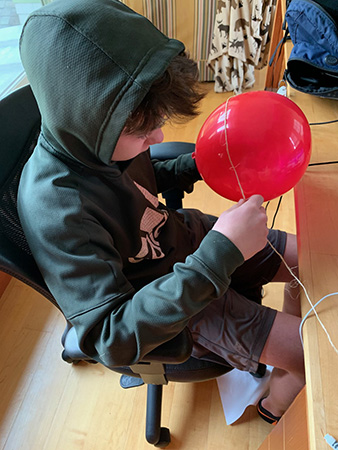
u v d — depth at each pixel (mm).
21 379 1186
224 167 570
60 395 1146
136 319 550
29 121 674
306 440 471
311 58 851
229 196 629
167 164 887
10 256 543
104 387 1156
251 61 2086
